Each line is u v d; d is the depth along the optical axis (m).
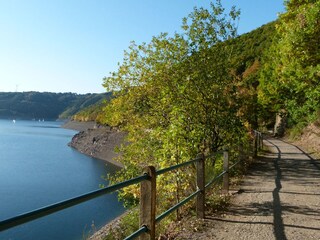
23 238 16.67
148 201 4.18
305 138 27.89
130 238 3.74
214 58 11.80
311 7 13.73
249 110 13.94
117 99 12.54
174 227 6.36
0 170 41.00
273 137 40.91
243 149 13.77
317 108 21.14
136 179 3.90
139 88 12.22
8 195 27.98
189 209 7.29
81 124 160.00
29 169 42.78
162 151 7.72
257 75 48.09
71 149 73.50
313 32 13.28
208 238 5.61
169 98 11.04
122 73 12.37
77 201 2.91
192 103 11.21
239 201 8.11
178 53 11.84
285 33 17.05
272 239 5.47
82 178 36.81
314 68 14.12
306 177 11.76
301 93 23.64
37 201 26.28
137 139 11.73
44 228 17.92
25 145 78.88
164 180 7.58
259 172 13.00
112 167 45.88
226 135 11.69
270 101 35.28
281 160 16.97
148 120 11.84
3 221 2.15
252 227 6.11
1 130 142.62
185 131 8.77
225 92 11.79
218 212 7.09
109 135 66.31
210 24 11.89
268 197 8.55
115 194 24.69
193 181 7.95
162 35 11.99
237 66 12.34
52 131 145.25
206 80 11.54
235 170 12.08
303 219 6.57
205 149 11.10
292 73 17.58
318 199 8.32
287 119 39.12
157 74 11.87
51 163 49.44
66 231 17.23
